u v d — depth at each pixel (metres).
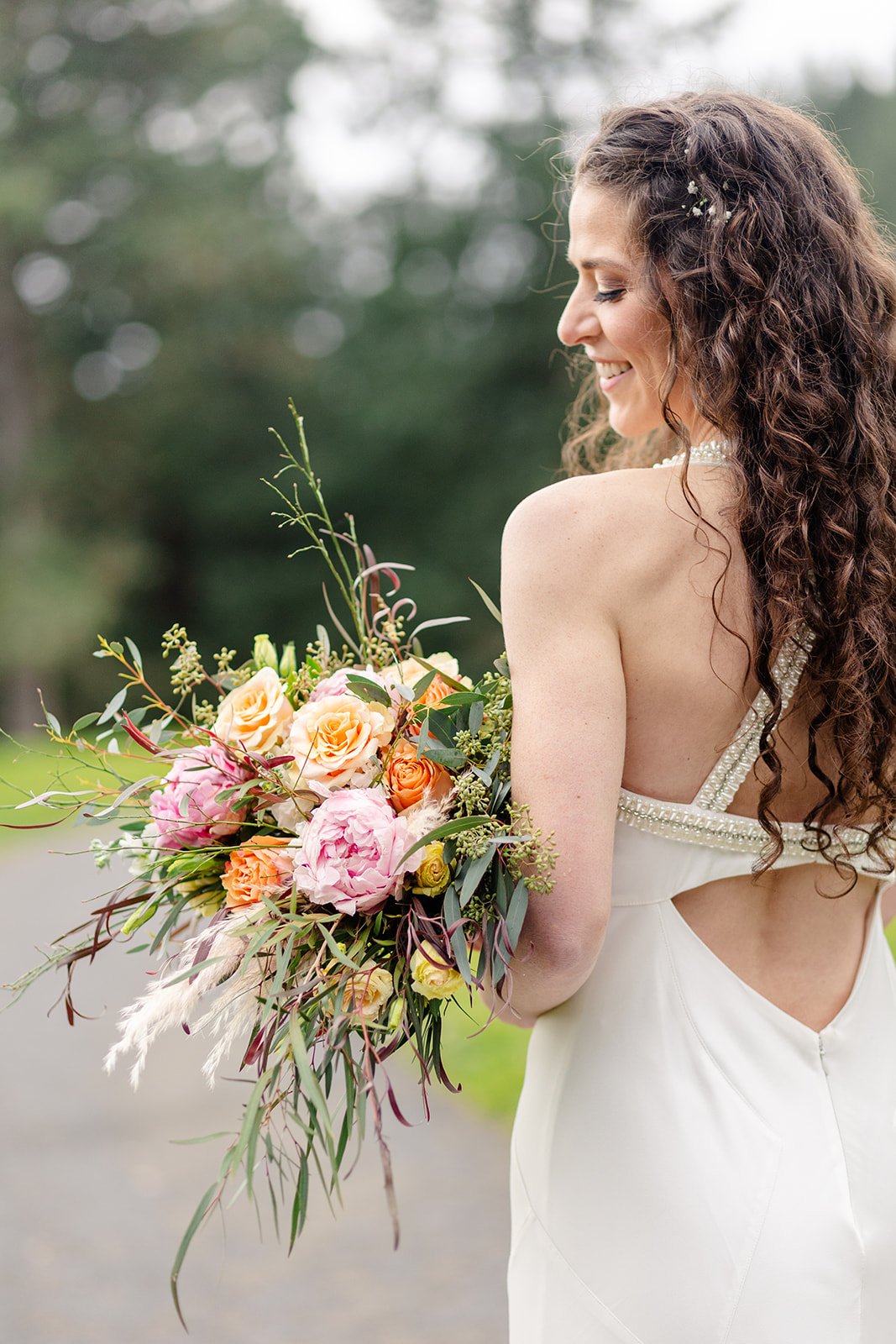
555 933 1.36
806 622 1.41
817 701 1.45
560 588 1.39
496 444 28.41
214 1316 3.20
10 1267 3.51
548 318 27.92
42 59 28.42
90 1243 3.65
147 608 30.00
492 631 26.61
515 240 28.86
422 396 28.02
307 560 29.56
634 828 1.47
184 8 29.00
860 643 1.42
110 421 30.00
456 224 28.84
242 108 30.47
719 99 1.55
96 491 30.02
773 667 1.43
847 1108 1.49
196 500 29.77
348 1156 4.25
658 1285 1.42
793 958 1.52
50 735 1.58
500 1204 3.79
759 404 1.43
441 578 27.77
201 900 1.61
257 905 1.44
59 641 27.00
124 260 28.75
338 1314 3.20
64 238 28.92
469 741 1.46
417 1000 1.44
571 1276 1.47
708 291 1.46
